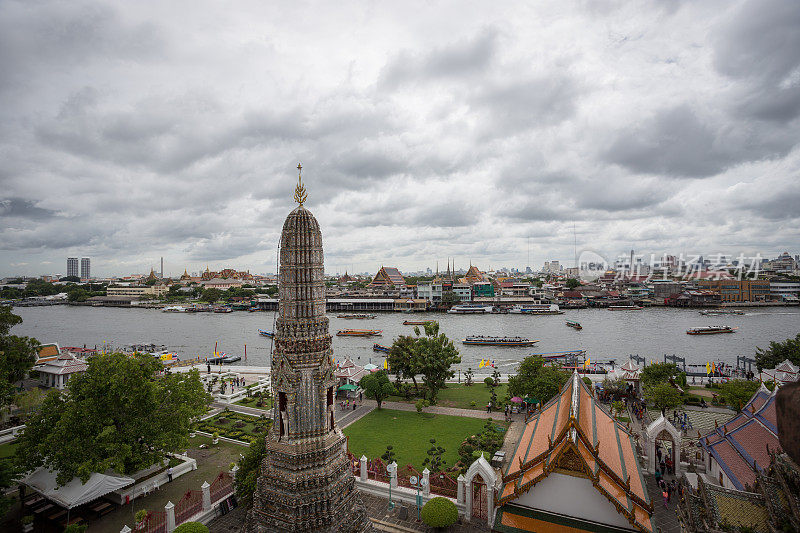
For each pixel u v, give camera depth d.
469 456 51.88
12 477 39.31
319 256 33.84
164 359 126.00
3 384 57.31
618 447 35.34
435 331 82.88
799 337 86.25
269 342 169.88
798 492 24.97
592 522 30.61
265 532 31.14
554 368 73.06
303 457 31.55
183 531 34.22
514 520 31.72
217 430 65.06
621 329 186.25
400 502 44.62
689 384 92.12
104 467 40.19
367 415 71.88
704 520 27.33
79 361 92.00
